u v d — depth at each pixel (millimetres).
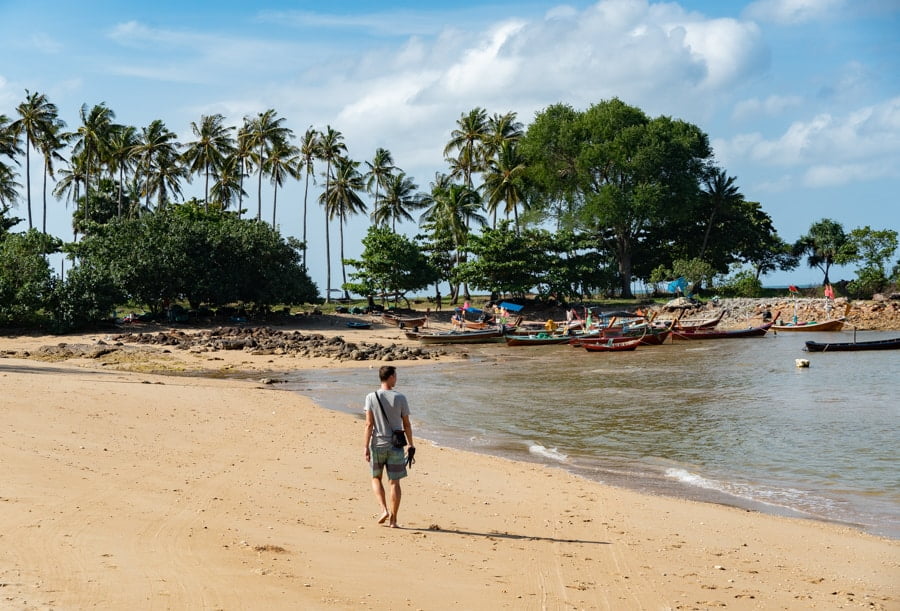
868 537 11547
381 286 76688
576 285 83500
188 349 48969
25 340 51969
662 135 82938
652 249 97062
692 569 9477
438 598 7449
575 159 84750
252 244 66750
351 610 6809
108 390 23953
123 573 7066
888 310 72625
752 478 15969
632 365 44000
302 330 65375
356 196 89188
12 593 6223
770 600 8367
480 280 79312
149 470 12695
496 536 10438
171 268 62125
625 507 13008
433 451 18125
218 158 82625
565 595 7973
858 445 19547
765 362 44594
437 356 50812
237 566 7727
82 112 77750
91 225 69938
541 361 47781
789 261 112500
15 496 9711
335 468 14562
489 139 89875
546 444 20016
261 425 19859
